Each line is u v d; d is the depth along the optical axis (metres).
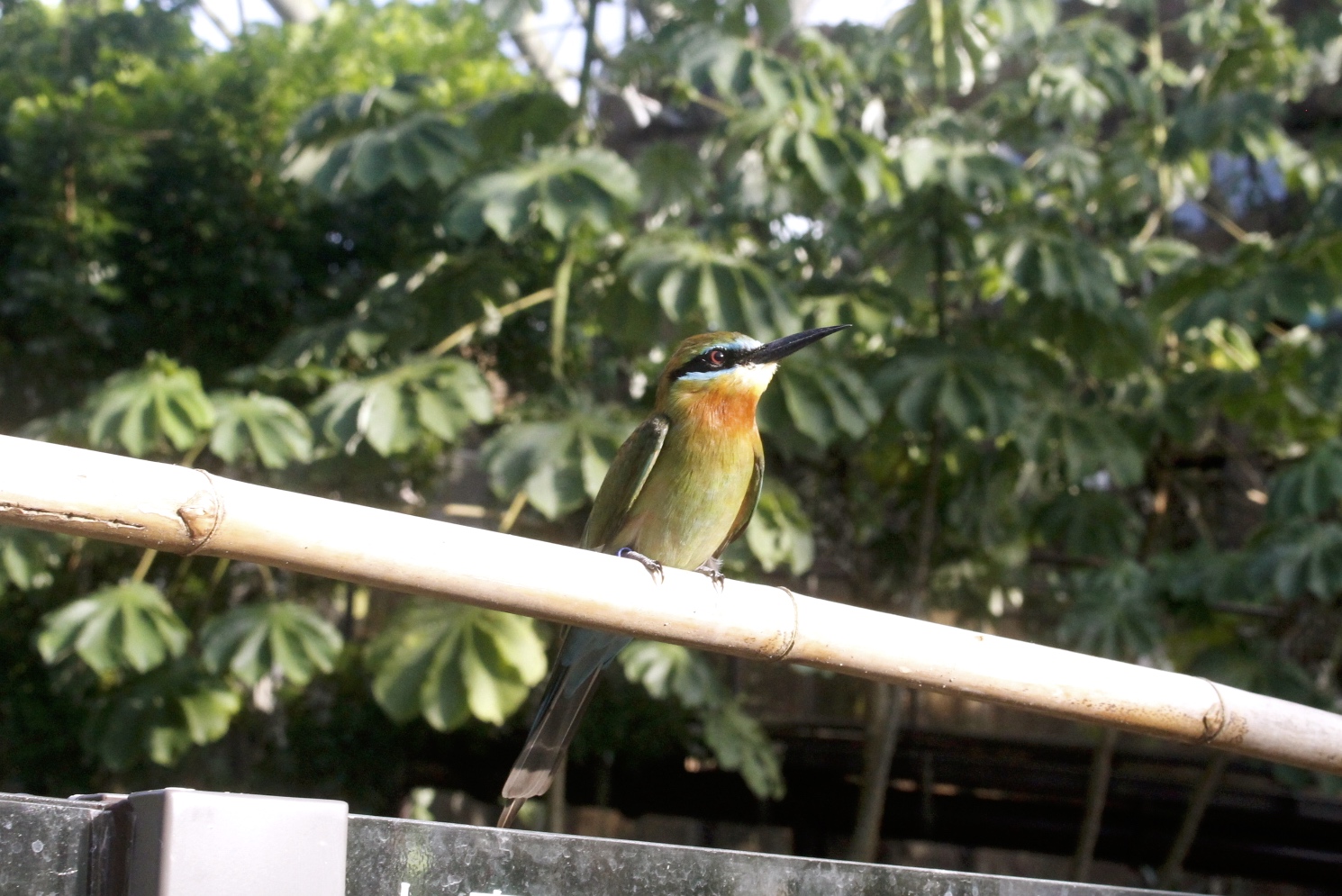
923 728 13.28
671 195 9.14
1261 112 8.89
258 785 11.24
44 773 10.58
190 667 8.33
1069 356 9.25
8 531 7.80
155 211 10.71
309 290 11.20
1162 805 12.23
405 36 11.76
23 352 10.44
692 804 12.45
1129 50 9.90
